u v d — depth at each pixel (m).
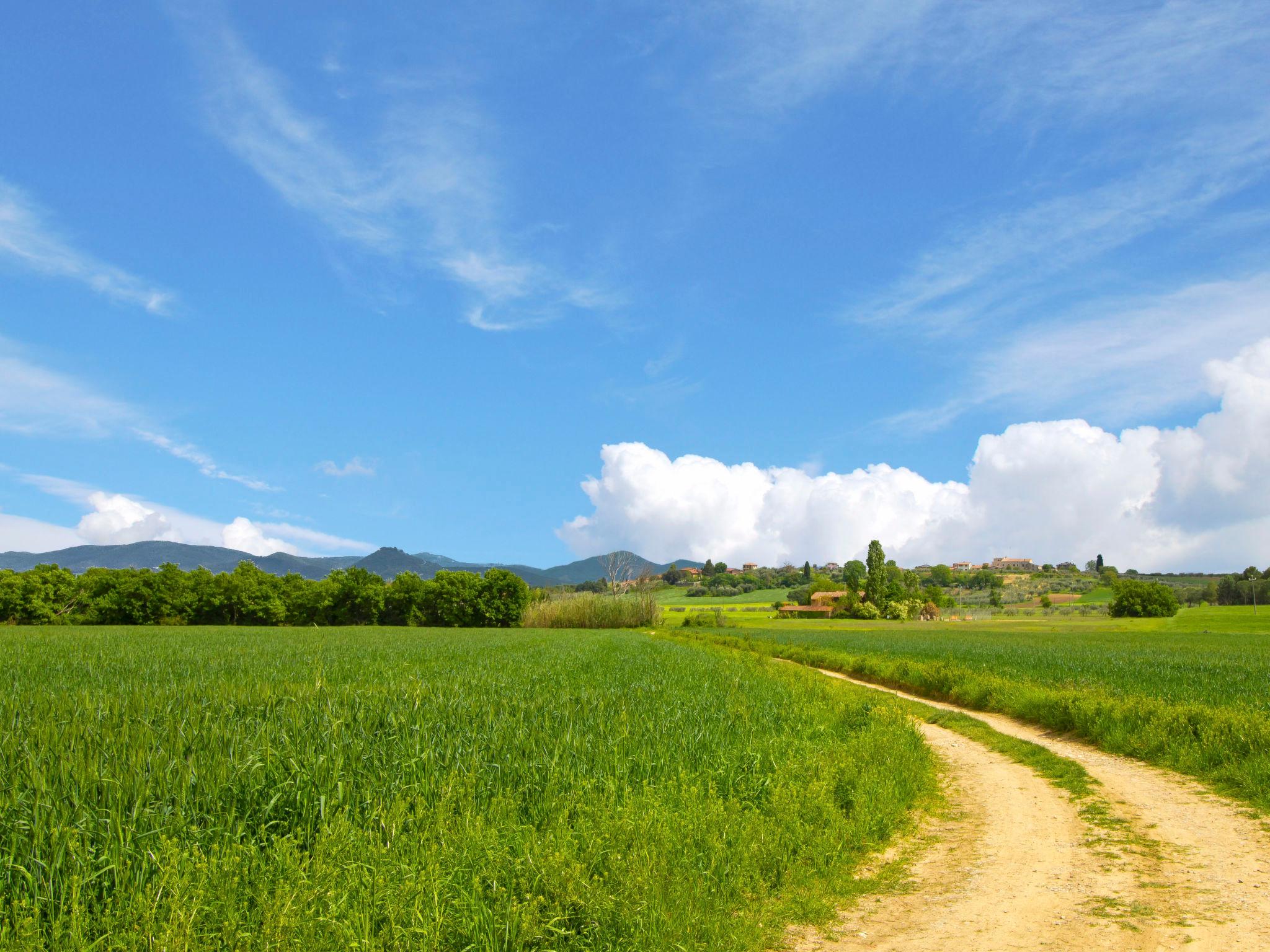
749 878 7.88
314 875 6.22
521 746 10.46
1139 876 8.56
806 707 18.34
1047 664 31.84
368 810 7.99
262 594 96.62
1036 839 10.23
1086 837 10.29
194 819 7.07
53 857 5.91
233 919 5.55
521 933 5.91
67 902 5.69
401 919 5.94
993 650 45.91
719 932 6.59
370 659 28.98
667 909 6.64
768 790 10.49
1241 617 110.88
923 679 30.03
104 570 92.75
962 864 9.19
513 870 6.79
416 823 7.80
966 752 17.45
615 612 101.25
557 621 101.62
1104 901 7.75
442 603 101.56
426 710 12.36
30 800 6.78
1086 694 20.50
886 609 138.62
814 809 9.80
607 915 6.27
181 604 92.12
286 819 7.70
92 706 12.13
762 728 14.30
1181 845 9.80
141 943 5.32
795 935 7.07
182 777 7.57
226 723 10.50
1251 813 11.43
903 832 10.58
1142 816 11.36
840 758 12.02
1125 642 57.03
